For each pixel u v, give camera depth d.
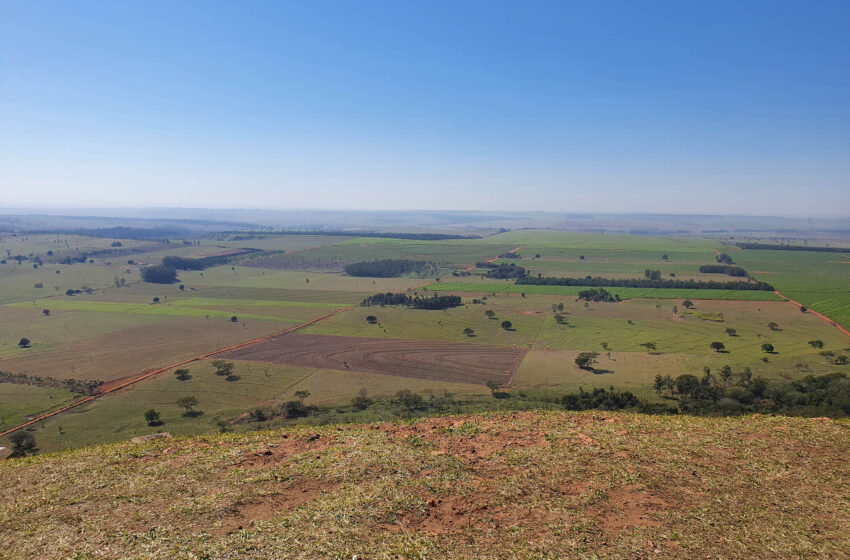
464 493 17.22
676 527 14.98
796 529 14.92
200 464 20.36
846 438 21.78
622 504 16.41
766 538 14.46
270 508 16.53
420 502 16.52
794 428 23.23
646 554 13.62
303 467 19.62
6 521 16.19
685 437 22.38
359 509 15.99
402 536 14.48
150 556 13.66
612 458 20.00
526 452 20.72
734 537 14.49
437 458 20.33
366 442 22.47
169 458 21.33
